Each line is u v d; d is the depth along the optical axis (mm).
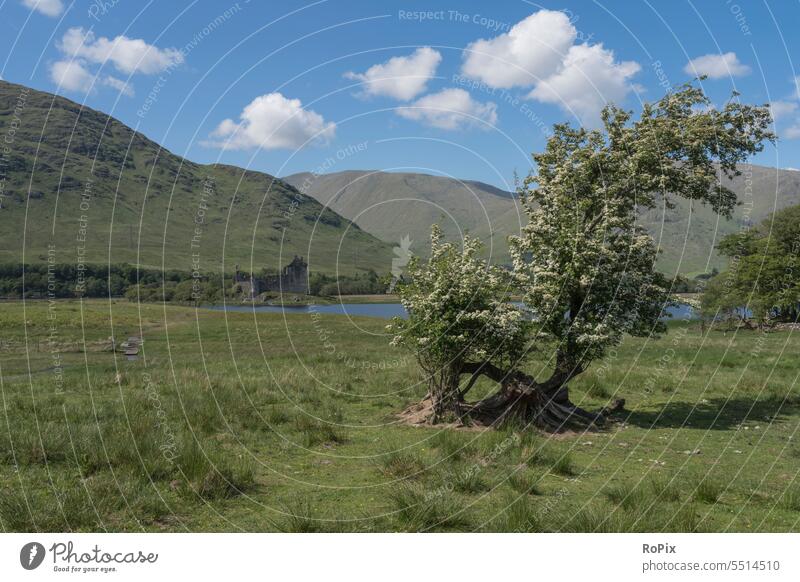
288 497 8250
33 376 21516
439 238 14898
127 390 16297
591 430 13383
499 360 14484
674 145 15367
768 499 8398
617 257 14773
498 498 8297
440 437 11430
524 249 15211
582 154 15211
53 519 6938
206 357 29844
